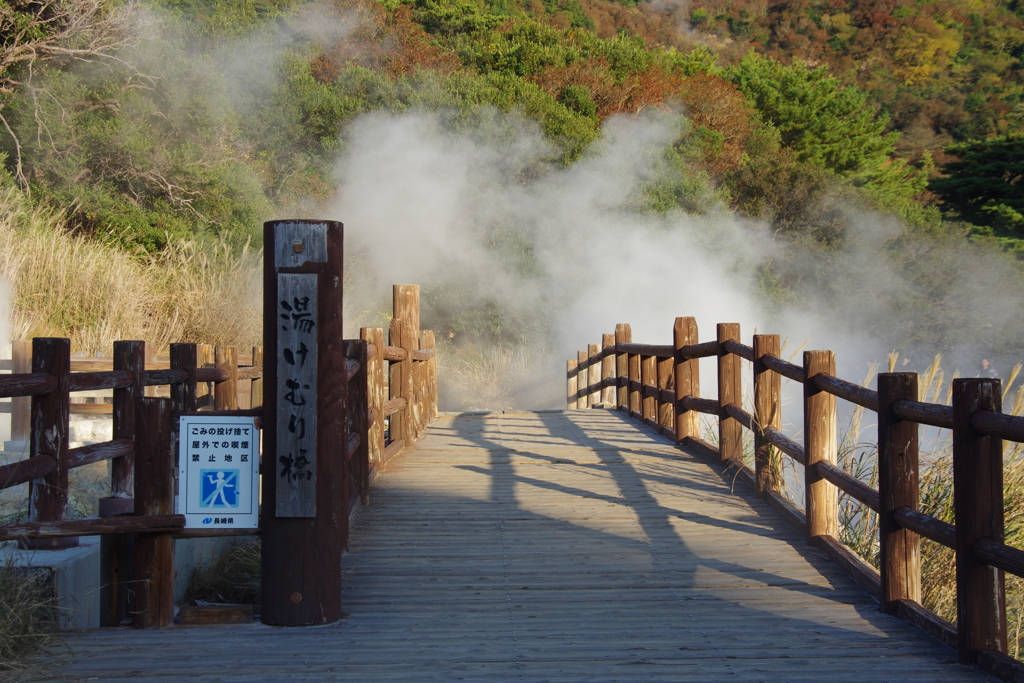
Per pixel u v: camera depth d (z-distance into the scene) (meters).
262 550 3.25
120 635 3.12
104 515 3.34
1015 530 4.35
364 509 4.91
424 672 2.78
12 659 2.82
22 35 13.21
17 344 6.62
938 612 4.05
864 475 4.97
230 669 2.78
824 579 3.86
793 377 4.64
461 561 4.05
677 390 6.94
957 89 53.44
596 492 5.33
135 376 4.08
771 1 60.78
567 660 2.91
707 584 3.79
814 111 29.44
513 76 22.08
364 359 4.82
